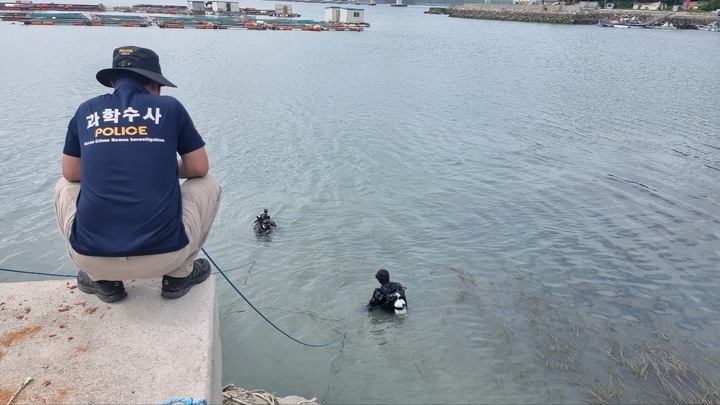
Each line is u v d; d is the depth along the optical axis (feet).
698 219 42.29
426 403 22.13
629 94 99.86
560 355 25.25
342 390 22.93
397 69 128.98
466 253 35.76
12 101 77.77
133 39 174.09
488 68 134.41
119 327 13.23
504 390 22.90
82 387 11.43
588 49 186.50
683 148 63.36
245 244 36.65
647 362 24.73
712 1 342.03
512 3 448.65
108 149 11.62
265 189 46.91
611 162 57.26
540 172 53.42
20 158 52.70
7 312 13.70
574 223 41.01
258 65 125.90
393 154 58.59
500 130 70.79
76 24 222.69
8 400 11.00
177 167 12.57
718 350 25.89
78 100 79.61
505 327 27.53
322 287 31.45
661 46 201.77
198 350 12.61
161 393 11.35
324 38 208.85
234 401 18.94
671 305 29.96
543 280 32.40
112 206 11.54
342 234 38.47
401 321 28.09
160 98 12.50
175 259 12.41
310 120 73.36
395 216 41.81
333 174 51.29
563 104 89.56
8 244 35.68
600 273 33.40
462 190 47.91
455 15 453.17
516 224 40.63
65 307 13.93
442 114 80.07
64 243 36.11
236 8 313.73
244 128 67.46
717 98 97.09
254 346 25.91
